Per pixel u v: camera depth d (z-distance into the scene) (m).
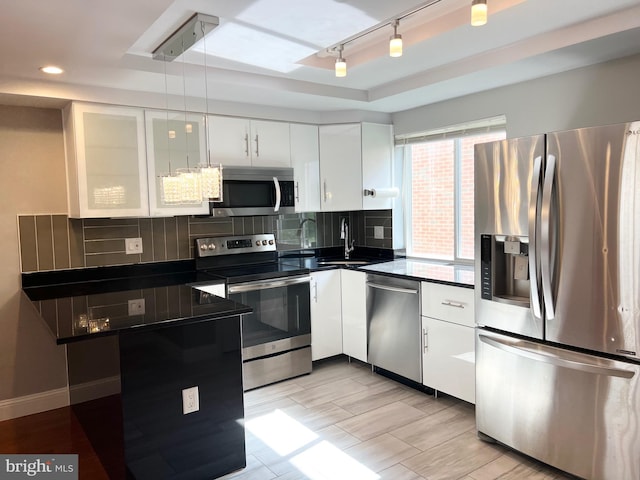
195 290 2.91
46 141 3.20
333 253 4.64
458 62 3.02
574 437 2.22
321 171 4.13
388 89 3.54
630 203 1.97
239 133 3.67
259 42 2.54
